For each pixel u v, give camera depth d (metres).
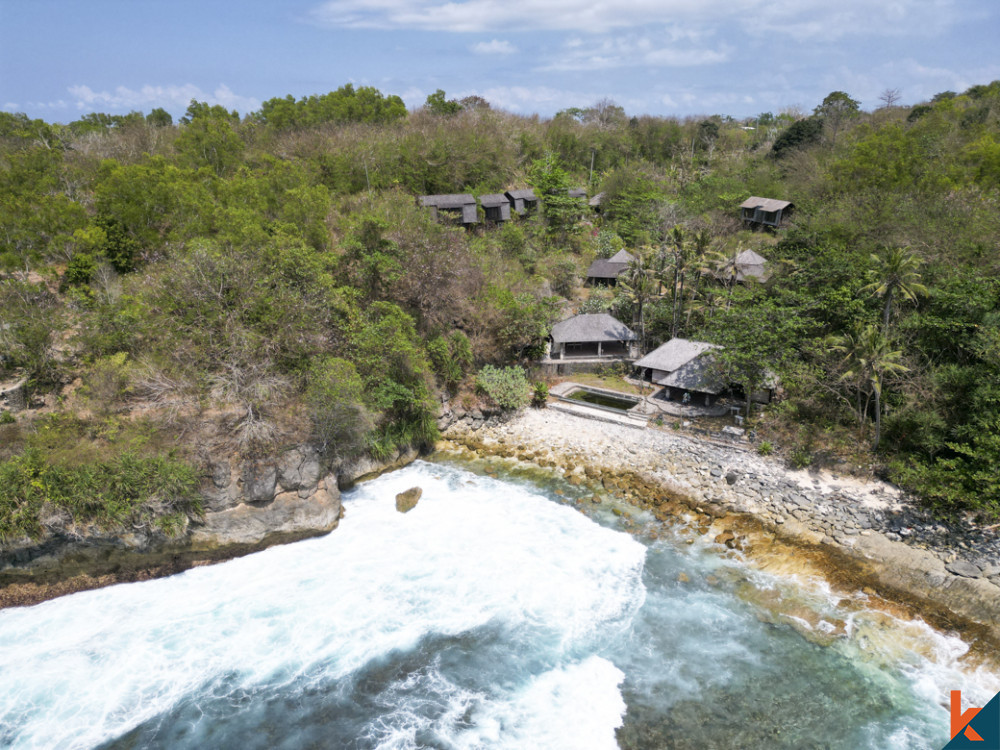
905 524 37.41
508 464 47.00
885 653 29.47
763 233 84.75
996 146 69.81
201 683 28.08
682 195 93.62
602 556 36.44
